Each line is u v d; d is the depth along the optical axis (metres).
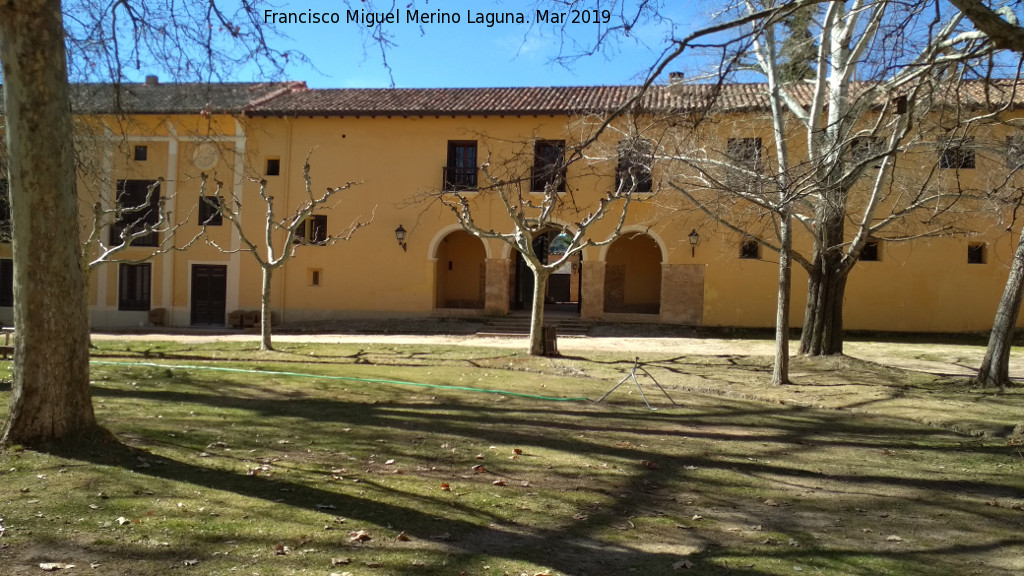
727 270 23.34
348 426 8.51
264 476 6.01
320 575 3.98
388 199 24.77
